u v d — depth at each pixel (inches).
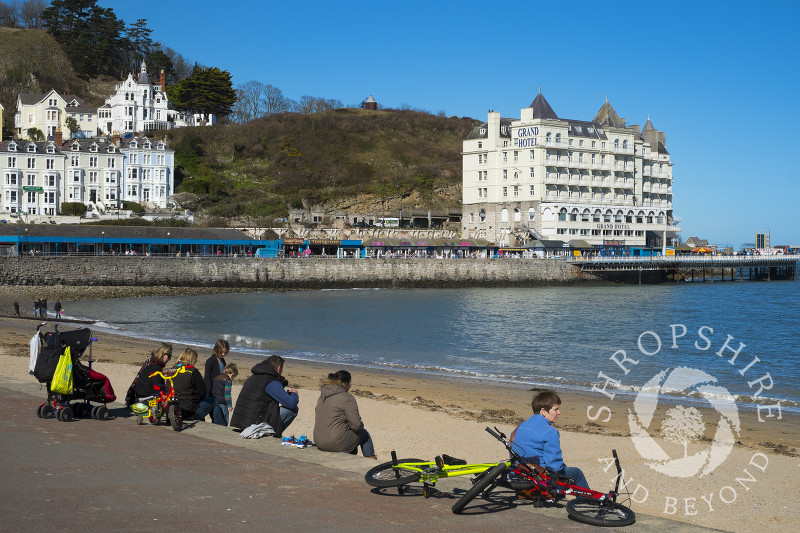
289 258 4463.6
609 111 6574.8
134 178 5487.2
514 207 5885.8
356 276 4660.4
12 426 668.7
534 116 5989.2
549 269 5211.6
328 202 6668.3
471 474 517.3
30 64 7711.6
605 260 5329.7
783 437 997.2
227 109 7682.1
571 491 462.6
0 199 5027.1
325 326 2630.4
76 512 422.3
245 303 3533.5
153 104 6998.0
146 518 415.8
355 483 503.5
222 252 4606.3
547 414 506.3
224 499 457.7
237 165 6815.9
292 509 440.1
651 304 3764.8
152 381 714.8
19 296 3503.9
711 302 3961.6
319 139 7642.7
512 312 3238.2
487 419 1040.8
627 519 426.9
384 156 7632.9
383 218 6141.7
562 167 5856.3
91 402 841.5
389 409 1107.9
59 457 555.8
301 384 1366.9
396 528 411.2
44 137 6353.3
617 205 6176.2
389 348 2076.8
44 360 706.2
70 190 5201.8
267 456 581.0
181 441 631.2
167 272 4092.0
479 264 4995.1
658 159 6756.9
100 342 1972.2
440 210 6560.0
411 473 480.4
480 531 410.3
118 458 561.3
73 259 3823.8
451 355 1950.1
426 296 4116.6
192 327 2556.6
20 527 393.4
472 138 6205.7
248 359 1777.8
